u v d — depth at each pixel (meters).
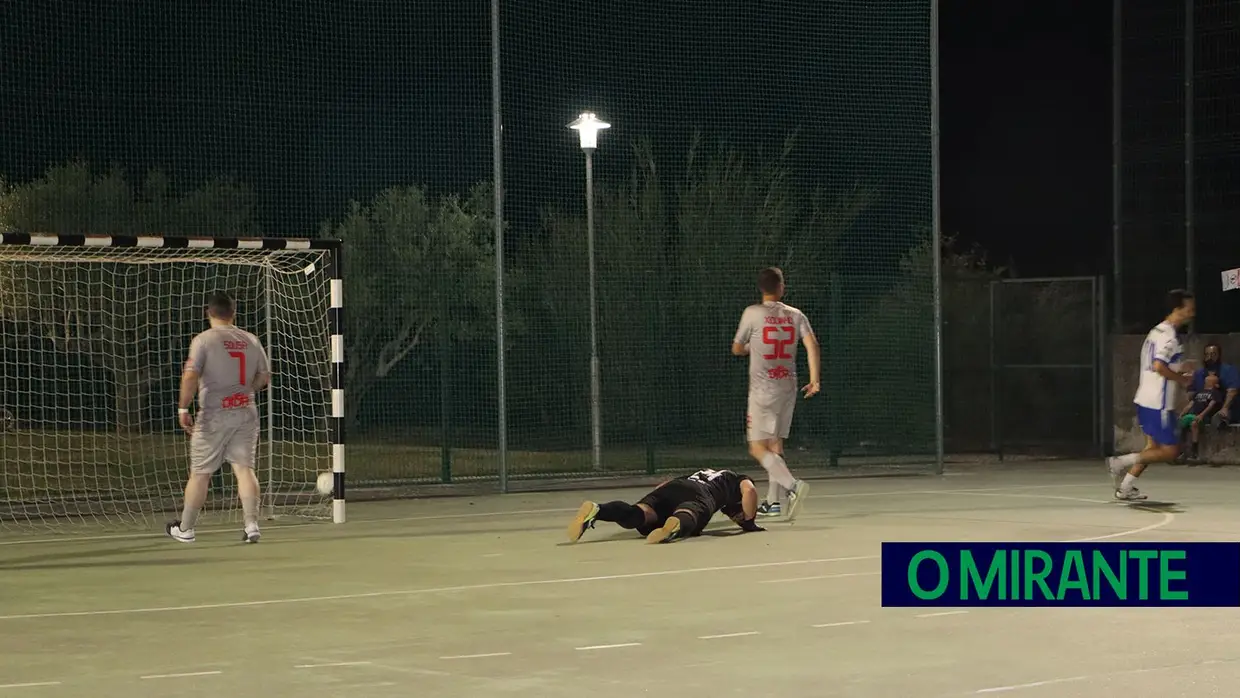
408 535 15.14
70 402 24.42
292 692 7.75
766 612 10.17
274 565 12.96
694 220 27.69
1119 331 24.91
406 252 27.08
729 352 26.20
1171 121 24.44
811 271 27.38
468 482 21.20
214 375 14.77
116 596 11.24
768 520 15.84
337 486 16.50
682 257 27.53
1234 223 23.86
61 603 10.91
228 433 14.80
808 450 25.17
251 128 26.38
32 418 23.55
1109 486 20.00
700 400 25.88
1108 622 9.79
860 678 7.99
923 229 25.14
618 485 21.09
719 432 25.88
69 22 25.05
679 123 27.86
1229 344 23.45
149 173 26.19
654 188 27.88
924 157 24.81
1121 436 24.62
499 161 20.06
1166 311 24.52
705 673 8.14
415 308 26.81
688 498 14.31
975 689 7.71
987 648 8.86
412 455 23.78
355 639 9.29
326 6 26.14
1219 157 23.94
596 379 24.06
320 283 21.33
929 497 18.48
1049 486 20.06
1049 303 25.62
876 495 18.86
